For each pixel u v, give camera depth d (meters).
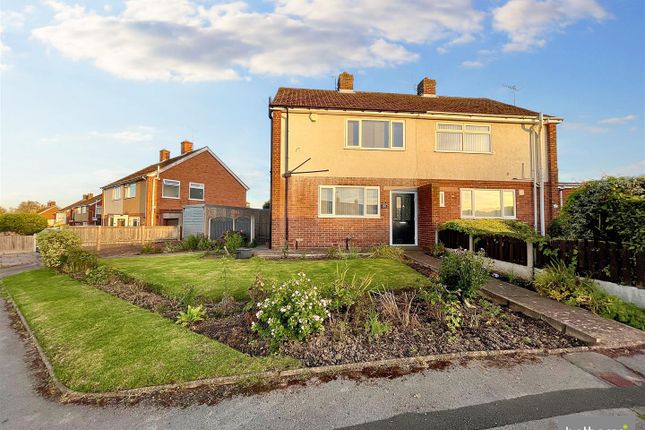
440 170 13.48
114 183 32.00
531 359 3.74
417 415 2.74
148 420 2.79
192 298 6.05
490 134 13.78
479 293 6.35
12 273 11.91
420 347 4.01
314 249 12.57
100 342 4.39
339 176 13.06
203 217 17.84
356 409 2.85
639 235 5.20
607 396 2.97
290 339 4.08
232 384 3.31
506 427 2.56
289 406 2.92
